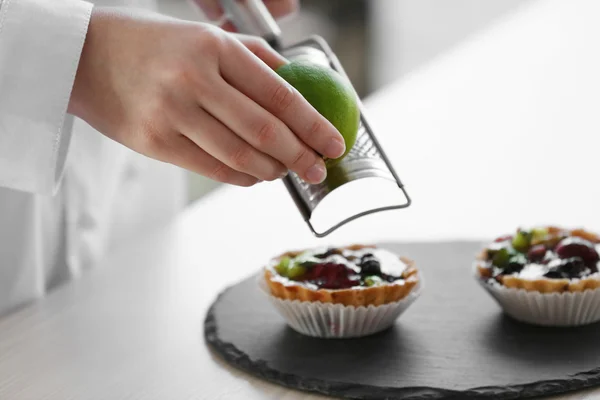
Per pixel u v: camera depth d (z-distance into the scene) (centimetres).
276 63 115
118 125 112
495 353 129
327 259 145
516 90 305
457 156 247
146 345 139
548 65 327
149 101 105
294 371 125
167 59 103
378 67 493
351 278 140
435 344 134
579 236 151
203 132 104
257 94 102
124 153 207
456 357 128
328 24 478
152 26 107
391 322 141
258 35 133
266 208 214
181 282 168
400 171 239
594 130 256
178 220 209
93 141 190
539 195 210
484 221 197
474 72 334
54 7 113
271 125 101
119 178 204
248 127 101
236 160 104
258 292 158
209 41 102
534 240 148
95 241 195
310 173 104
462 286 157
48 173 120
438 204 211
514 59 342
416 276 144
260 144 101
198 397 121
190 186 376
